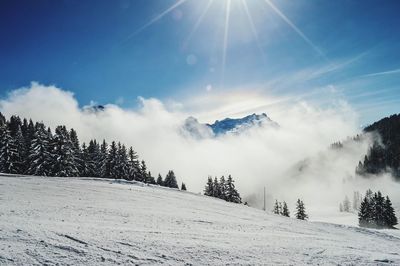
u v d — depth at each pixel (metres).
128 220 15.51
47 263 7.10
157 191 37.12
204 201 33.81
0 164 53.97
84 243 8.79
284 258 9.69
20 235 8.82
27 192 24.81
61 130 55.78
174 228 14.16
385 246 16.80
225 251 9.77
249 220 22.59
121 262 7.70
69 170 55.28
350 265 9.29
